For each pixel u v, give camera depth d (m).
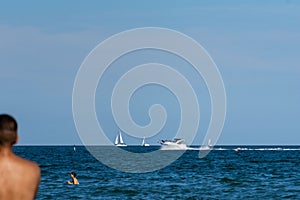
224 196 86.06
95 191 93.62
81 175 137.75
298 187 101.94
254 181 117.81
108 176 133.88
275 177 131.75
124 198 83.75
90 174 142.25
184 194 89.12
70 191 93.56
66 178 125.81
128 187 101.38
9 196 18.09
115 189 96.88
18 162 18.36
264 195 87.44
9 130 18.34
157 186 103.88
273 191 93.81
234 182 114.38
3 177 18.12
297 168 179.62
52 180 119.25
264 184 109.50
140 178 126.81
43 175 137.12
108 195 87.69
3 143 18.33
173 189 97.69
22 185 18.20
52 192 91.81
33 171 18.41
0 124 18.31
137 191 93.81
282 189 97.62
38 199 82.12
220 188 99.94
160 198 83.56
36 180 18.47
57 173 146.12
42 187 100.81
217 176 135.38
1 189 18.05
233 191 94.00
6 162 18.23
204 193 90.81
